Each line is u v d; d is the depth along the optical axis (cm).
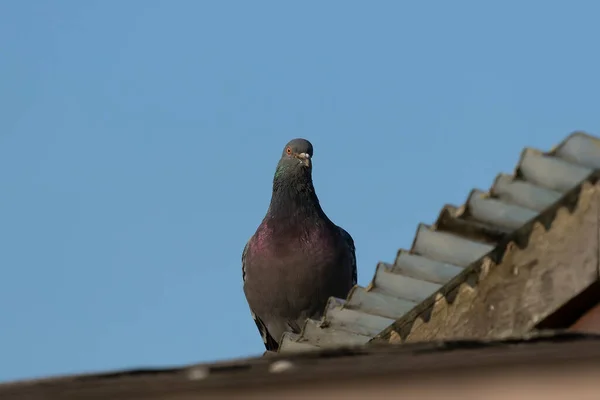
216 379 861
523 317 1166
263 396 859
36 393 887
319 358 903
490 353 874
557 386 850
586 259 1120
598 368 852
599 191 1108
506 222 1167
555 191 1125
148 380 876
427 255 1214
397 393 855
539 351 870
